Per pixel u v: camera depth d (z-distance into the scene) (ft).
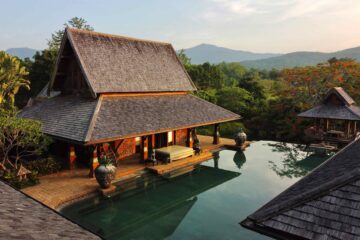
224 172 66.03
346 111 84.33
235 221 41.96
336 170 25.68
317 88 107.55
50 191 46.09
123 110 61.11
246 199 50.44
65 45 65.67
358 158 26.99
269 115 110.73
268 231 19.67
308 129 94.02
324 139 88.28
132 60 73.97
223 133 111.04
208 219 42.60
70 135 50.72
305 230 18.37
